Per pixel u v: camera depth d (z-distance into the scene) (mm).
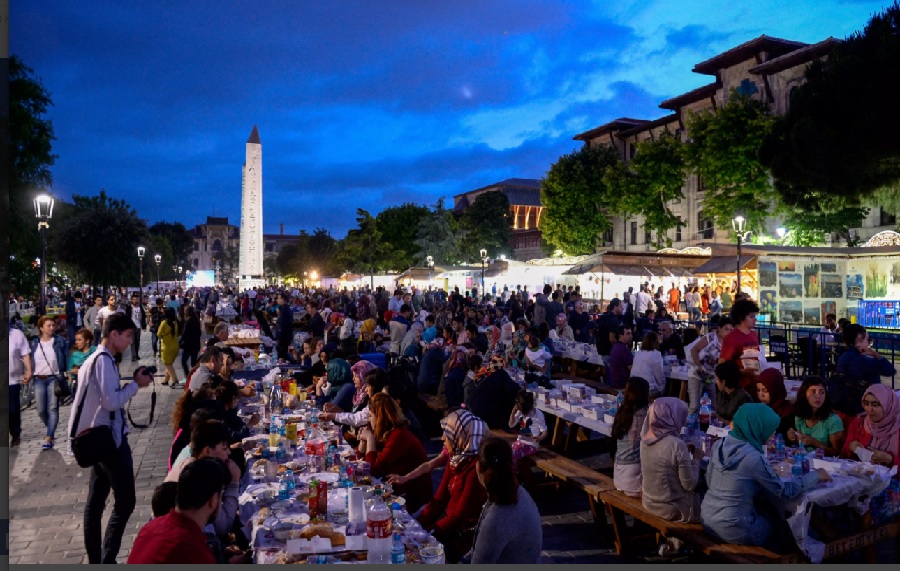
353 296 40156
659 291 30000
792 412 7543
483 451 3902
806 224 32562
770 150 22953
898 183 20016
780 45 40688
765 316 21109
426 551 4062
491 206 68688
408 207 66938
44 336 9570
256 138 58875
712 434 7008
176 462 4930
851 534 5215
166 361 14977
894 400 6031
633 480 5988
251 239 58438
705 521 5020
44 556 5715
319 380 9930
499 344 13164
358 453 6637
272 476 5637
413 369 13164
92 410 5094
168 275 93812
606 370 13961
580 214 53281
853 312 21766
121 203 47562
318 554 3943
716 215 37000
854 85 19422
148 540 3102
